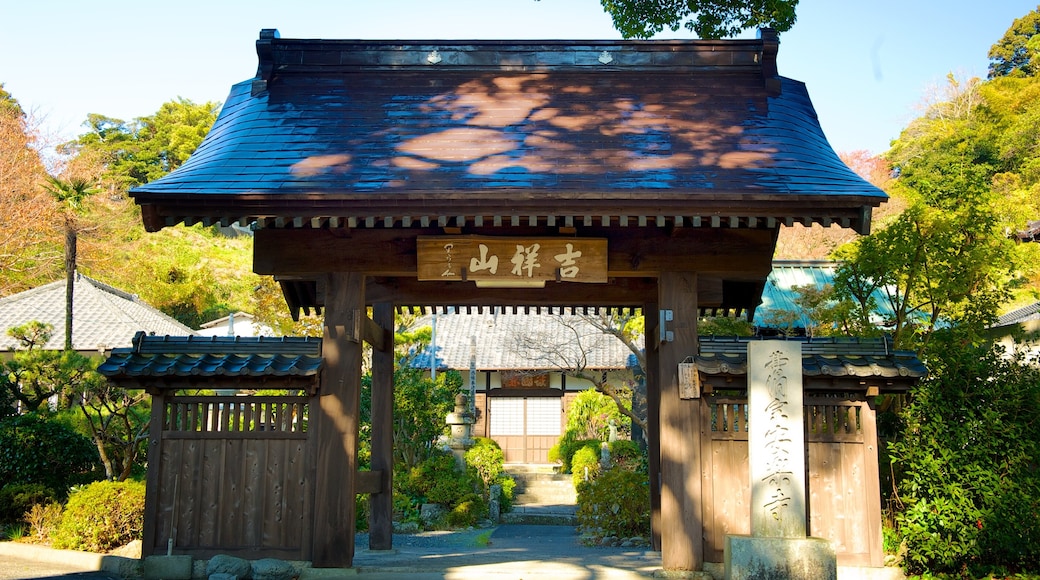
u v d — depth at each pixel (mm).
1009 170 38219
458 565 8344
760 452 7422
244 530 7996
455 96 9641
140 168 54469
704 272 8156
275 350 8367
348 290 8250
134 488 10195
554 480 27750
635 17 15406
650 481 10547
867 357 7867
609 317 20328
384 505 10508
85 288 27609
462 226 7926
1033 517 7902
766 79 9664
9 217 30594
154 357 8047
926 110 47969
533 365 29406
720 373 7812
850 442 7930
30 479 12289
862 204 7406
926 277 11852
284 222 7641
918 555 8016
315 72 9984
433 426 19875
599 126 9008
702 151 8469
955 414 8594
